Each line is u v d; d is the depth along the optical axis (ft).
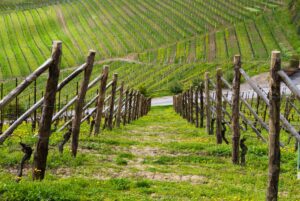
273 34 469.98
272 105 32.96
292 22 487.20
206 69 376.27
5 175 37.88
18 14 643.45
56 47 35.58
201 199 34.53
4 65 452.76
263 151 57.82
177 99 194.39
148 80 365.61
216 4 585.63
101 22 573.33
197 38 489.26
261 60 391.04
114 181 37.76
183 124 124.06
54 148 52.19
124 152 56.59
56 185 33.78
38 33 561.84
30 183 32.71
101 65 442.50
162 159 52.49
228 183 41.39
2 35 554.05
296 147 62.59
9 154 45.65
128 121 124.47
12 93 33.37
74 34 545.85
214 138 79.00
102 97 69.72
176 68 392.47
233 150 52.31
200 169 47.65
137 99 148.97
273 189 33.68
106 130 84.48
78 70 47.39
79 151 53.72
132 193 35.14
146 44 490.08
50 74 35.78
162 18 559.38
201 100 106.42
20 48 508.53
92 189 34.53
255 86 46.60
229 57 419.33
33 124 70.08
